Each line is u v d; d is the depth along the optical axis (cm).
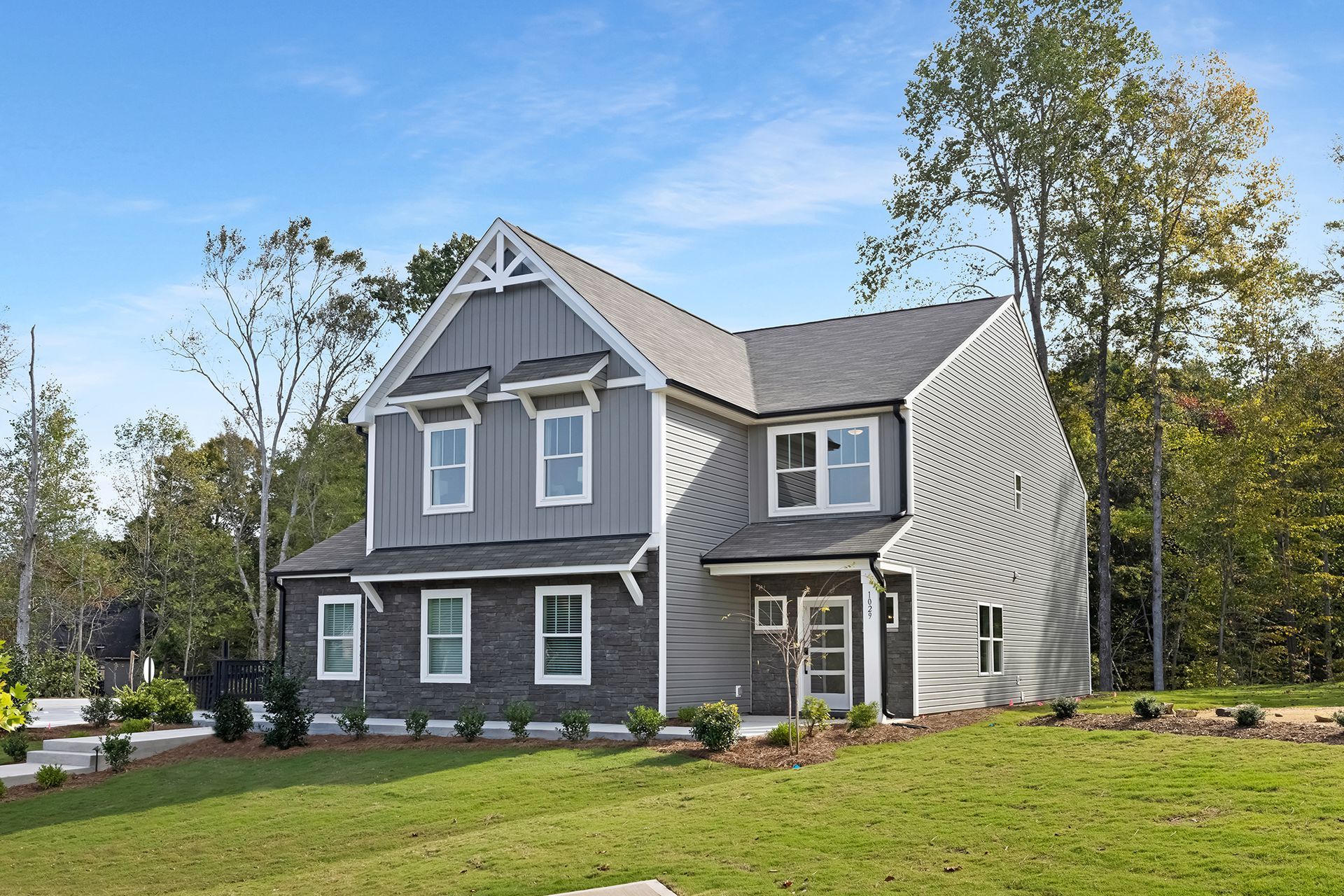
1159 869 1052
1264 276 3634
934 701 2292
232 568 5456
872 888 1062
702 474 2308
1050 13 3894
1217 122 3538
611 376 2273
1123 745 1636
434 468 2488
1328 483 3938
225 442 5728
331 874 1311
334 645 2586
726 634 2330
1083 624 3312
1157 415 3750
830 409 2331
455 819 1516
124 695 2625
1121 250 3734
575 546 2241
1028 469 2992
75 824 1720
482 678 2317
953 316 2822
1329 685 2808
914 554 2256
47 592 4897
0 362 4419
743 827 1309
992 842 1180
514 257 2467
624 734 2058
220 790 1862
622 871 1176
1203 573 3981
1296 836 1110
